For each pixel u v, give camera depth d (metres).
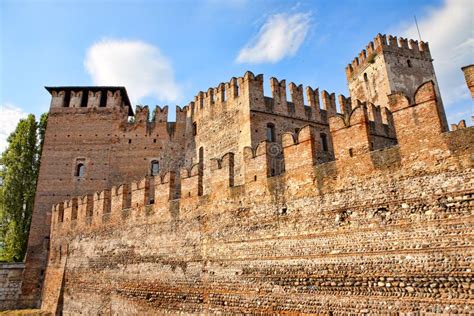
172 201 27.38
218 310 21.75
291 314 18.34
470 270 13.48
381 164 16.92
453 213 14.36
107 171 47.25
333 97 40.34
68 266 35.41
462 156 14.59
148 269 27.27
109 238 31.77
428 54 48.19
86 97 52.44
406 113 16.55
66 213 38.44
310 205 19.12
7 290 39.31
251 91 35.69
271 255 20.09
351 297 16.41
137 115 49.81
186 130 47.12
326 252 17.83
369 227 16.62
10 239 44.81
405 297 14.85
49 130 49.16
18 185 48.69
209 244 23.64
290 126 36.22
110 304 29.42
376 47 46.88
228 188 23.64
